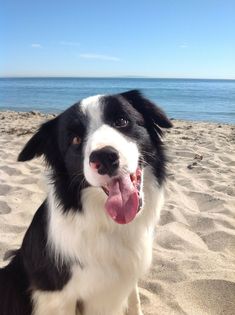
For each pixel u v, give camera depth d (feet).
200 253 1.94
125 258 1.35
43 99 14.38
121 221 1.23
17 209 2.39
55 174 1.41
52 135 1.47
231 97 17.33
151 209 1.40
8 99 14.23
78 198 1.32
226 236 2.07
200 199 2.57
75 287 1.33
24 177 2.94
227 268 1.81
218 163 3.39
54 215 1.35
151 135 1.48
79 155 1.33
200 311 1.56
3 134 4.71
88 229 1.31
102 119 1.37
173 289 1.67
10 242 2.02
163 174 1.47
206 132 5.17
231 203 2.46
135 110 1.46
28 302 1.45
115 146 1.24
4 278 1.47
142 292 1.67
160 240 2.04
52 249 1.34
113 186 1.25
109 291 1.36
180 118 8.27
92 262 1.31
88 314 1.40
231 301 1.61
